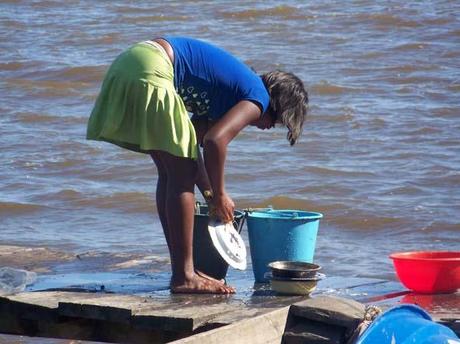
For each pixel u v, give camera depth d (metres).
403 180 21.19
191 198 8.68
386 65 34.69
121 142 8.66
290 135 9.01
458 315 8.15
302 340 6.52
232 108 8.59
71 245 16.58
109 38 41.50
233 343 7.37
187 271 8.86
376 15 42.28
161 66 8.47
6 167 22.75
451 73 33.53
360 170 21.97
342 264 15.29
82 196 20.12
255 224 9.37
